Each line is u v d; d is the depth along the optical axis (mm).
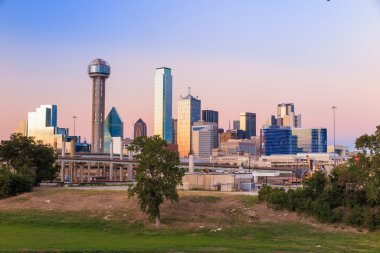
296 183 170500
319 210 78875
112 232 71688
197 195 90438
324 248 60000
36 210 85000
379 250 59812
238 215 80125
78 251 50969
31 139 120562
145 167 74750
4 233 67812
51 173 121500
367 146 81188
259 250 54500
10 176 98562
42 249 51906
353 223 75875
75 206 86188
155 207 75000
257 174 188375
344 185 83812
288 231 72750
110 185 151000
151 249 53000
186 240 64812
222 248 55125
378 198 75938
